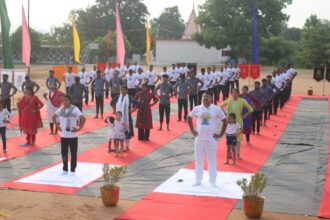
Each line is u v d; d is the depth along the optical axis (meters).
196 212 8.10
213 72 23.38
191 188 9.58
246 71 28.45
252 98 14.35
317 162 12.20
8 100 18.11
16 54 62.72
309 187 9.84
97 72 19.44
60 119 10.69
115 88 21.31
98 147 13.87
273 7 53.28
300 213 8.18
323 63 60.75
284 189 9.67
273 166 11.68
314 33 61.19
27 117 14.03
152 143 14.54
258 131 16.23
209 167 9.78
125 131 12.96
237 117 12.23
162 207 8.37
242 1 53.28
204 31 54.97
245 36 53.00
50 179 10.30
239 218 7.84
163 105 16.78
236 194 9.16
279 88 20.91
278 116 20.91
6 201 8.84
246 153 13.14
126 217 7.81
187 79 20.08
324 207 8.45
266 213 8.15
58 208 8.42
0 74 21.47
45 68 53.56
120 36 28.86
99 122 18.45
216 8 53.97
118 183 9.99
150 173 10.90
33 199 8.95
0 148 13.70
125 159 12.32
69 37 65.44
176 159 12.41
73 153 10.73
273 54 62.25
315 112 22.69
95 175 10.66
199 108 9.82
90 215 8.04
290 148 13.98
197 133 9.77
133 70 23.73
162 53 63.03
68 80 23.00
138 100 14.89
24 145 14.04
